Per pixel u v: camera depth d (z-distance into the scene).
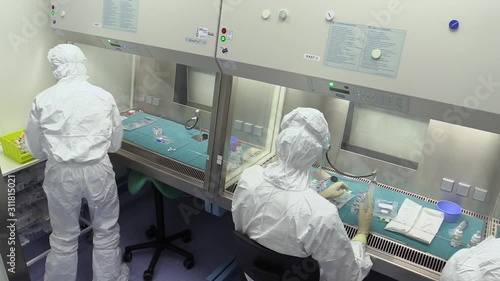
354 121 2.14
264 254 1.35
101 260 2.10
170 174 2.20
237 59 1.67
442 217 1.86
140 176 2.35
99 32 2.02
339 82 1.49
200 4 1.67
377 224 1.81
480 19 1.19
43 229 2.43
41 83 2.43
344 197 2.00
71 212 1.96
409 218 1.84
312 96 2.21
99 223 2.06
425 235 1.73
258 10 1.55
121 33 1.95
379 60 1.38
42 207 2.37
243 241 1.40
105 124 1.90
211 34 1.69
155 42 1.86
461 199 2.00
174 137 2.61
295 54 1.53
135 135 2.58
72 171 1.85
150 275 2.31
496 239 1.23
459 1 1.21
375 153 2.16
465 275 1.17
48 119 1.82
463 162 1.94
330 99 2.16
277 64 1.58
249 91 2.08
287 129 1.33
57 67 1.92
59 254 2.03
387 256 1.63
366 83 1.43
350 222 1.81
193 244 2.69
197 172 2.21
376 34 1.36
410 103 1.41
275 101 2.32
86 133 1.84
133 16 1.87
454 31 1.24
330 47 1.46
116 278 2.18
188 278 2.38
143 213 2.99
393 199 2.03
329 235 1.27
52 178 1.88
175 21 1.76
